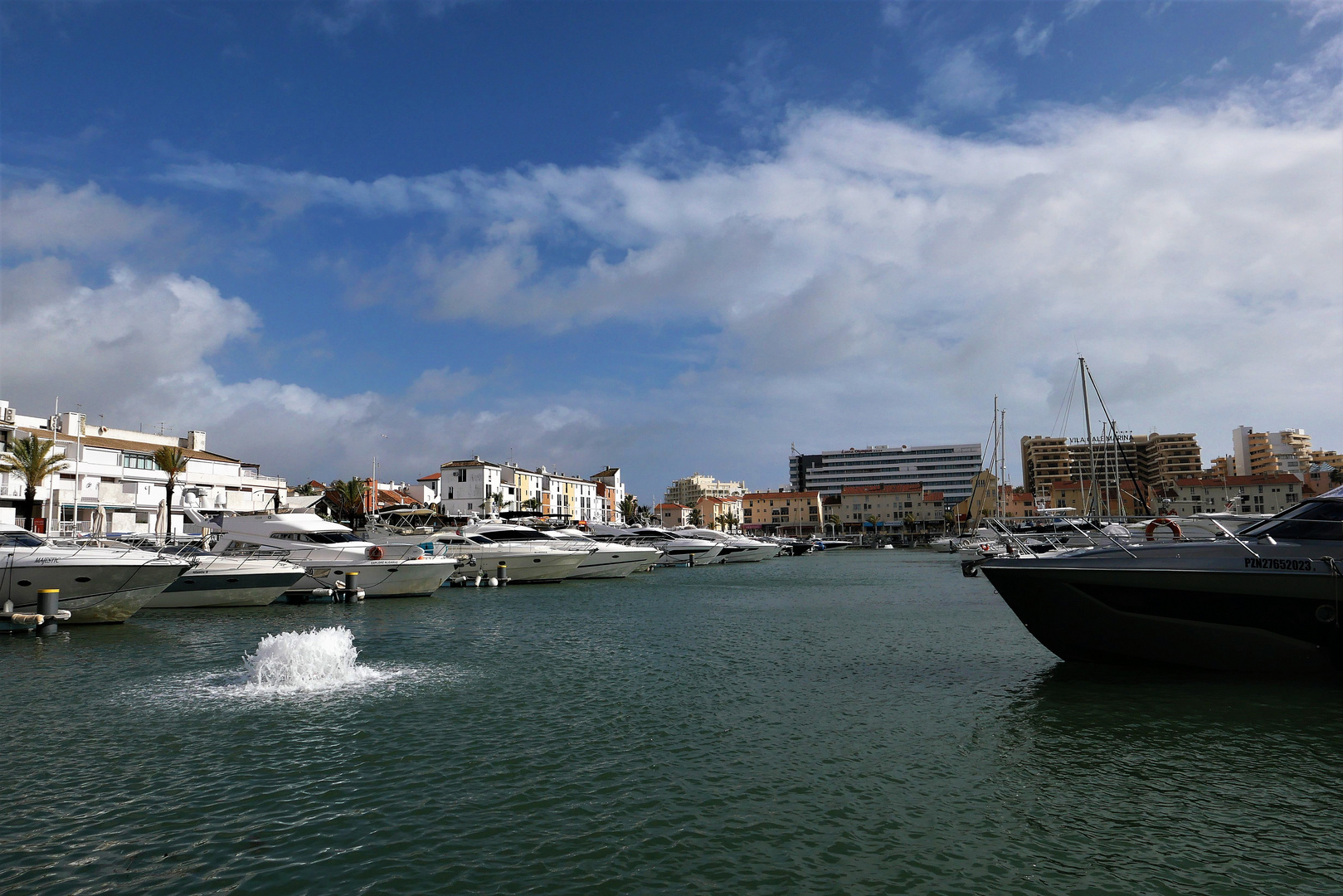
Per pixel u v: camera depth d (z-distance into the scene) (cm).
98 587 2489
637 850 872
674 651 2142
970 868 827
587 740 1276
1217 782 1068
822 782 1082
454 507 12306
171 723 1366
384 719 1399
